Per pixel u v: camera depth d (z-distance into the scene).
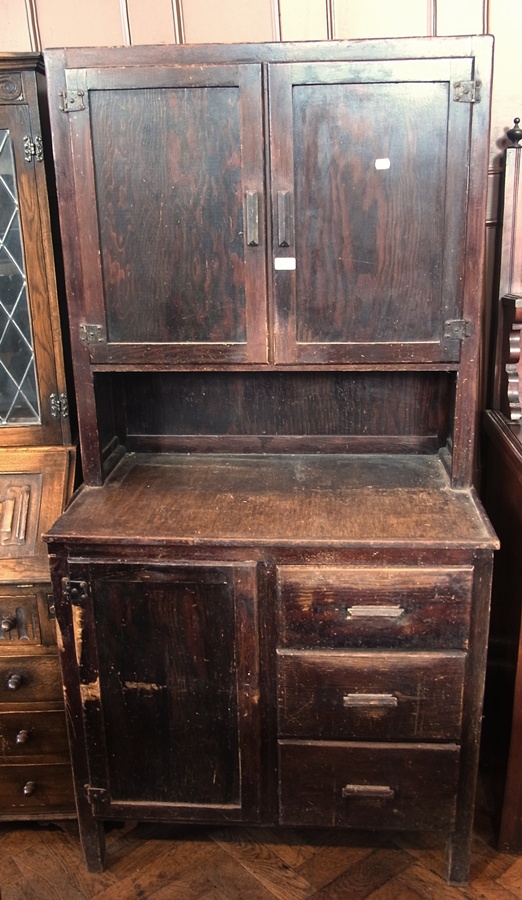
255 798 1.71
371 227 1.61
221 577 1.57
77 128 1.59
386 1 1.94
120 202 1.63
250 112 1.56
